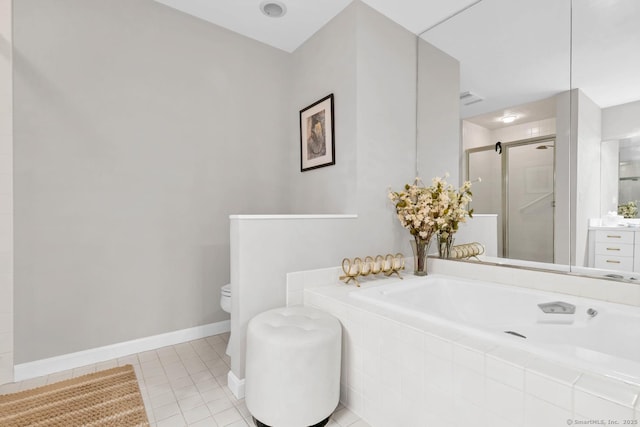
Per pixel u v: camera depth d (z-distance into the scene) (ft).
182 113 8.05
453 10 7.77
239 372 5.80
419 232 7.66
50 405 5.32
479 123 7.50
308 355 4.58
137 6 7.44
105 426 4.81
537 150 6.55
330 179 8.23
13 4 6.10
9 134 6.04
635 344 4.61
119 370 6.54
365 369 5.08
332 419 5.10
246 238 5.99
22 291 6.19
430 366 4.11
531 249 6.63
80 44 6.75
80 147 6.74
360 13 7.48
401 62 8.41
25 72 6.19
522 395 3.28
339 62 7.93
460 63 7.82
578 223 5.96
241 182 9.04
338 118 7.96
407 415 4.41
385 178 8.04
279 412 4.56
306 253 6.75
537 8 6.52
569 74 6.07
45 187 6.39
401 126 8.41
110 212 7.09
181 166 8.04
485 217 7.41
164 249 7.79
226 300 7.29
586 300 5.47
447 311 7.11
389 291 6.25
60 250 6.55
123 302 7.25
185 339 8.05
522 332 5.94
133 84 7.37
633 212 5.29
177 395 5.73
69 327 6.64
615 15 5.50
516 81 6.86
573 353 3.37
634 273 5.28
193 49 8.23
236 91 8.96
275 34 9.03
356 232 7.53
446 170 8.14
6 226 6.04
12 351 6.09
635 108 5.29
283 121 9.90
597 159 5.69
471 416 3.70
